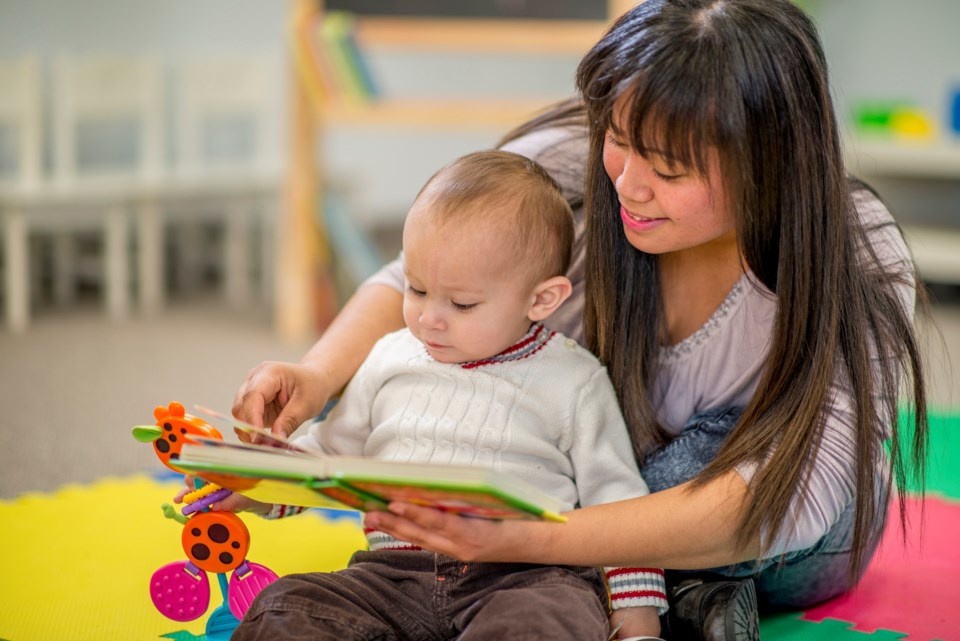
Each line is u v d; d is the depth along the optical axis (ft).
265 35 12.41
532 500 2.84
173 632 3.85
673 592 3.64
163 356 8.35
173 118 11.56
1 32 10.53
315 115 9.16
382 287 4.21
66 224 10.05
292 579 3.32
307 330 9.35
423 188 3.59
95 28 11.14
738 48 3.11
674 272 3.80
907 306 3.62
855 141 10.87
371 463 2.79
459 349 3.53
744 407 3.79
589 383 3.65
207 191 10.18
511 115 9.23
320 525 4.95
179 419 3.29
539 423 3.58
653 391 3.91
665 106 3.07
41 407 6.87
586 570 3.43
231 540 3.49
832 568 4.00
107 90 9.95
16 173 10.51
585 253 3.80
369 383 3.73
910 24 13.20
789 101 3.17
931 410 7.02
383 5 9.50
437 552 3.12
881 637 3.95
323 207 9.38
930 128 11.50
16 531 4.77
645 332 3.79
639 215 3.32
